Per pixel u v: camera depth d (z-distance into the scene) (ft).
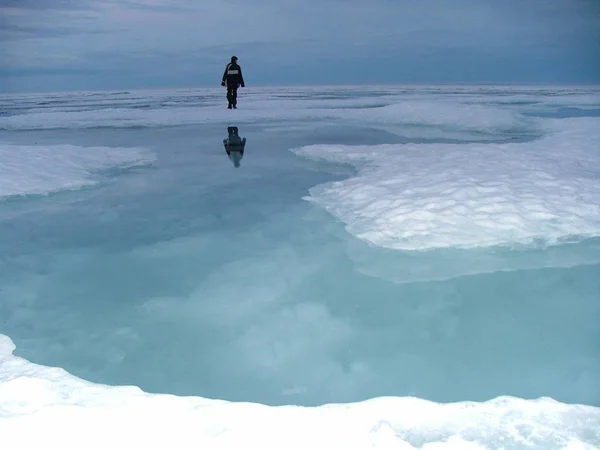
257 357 9.66
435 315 10.96
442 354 9.61
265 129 40.52
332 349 9.87
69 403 7.32
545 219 15.11
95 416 6.94
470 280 12.36
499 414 7.07
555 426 6.79
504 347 9.76
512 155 23.18
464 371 9.08
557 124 38.96
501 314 10.91
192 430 6.66
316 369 9.27
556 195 16.75
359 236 15.07
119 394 7.61
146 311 11.48
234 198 19.95
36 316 11.35
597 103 62.39
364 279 12.60
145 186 22.22
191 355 9.79
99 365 9.52
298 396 8.55
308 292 12.12
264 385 8.86
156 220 17.53
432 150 25.85
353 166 25.05
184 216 17.92
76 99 99.04
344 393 8.59
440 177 19.45
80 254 14.75
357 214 16.83
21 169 23.02
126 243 15.55
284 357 9.66
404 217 15.75
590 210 15.67
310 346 10.00
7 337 10.21
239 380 9.01
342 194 19.19
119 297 12.15
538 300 11.43
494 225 14.84
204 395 8.62
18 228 16.94
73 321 11.11
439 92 106.22
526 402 7.36
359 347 9.89
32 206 19.34
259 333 10.48
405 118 44.27
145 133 39.04
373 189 18.98
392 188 18.72
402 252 13.87
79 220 17.74
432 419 6.96
